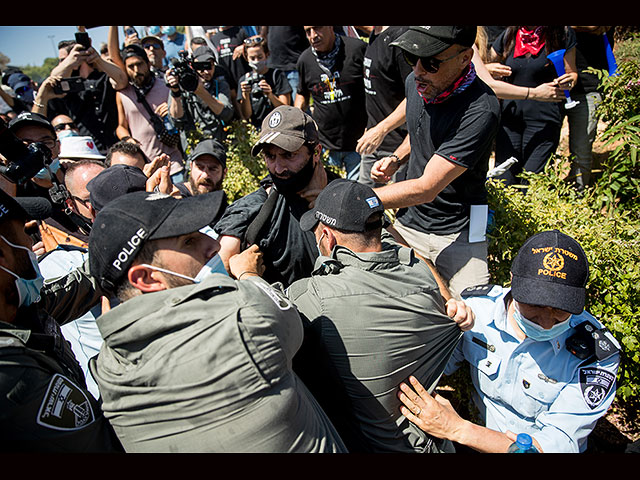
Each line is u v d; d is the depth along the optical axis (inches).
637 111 163.3
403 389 70.4
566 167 181.6
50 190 106.0
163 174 97.1
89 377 85.4
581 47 177.0
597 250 117.3
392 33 148.4
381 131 136.7
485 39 176.1
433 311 70.0
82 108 215.3
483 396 87.5
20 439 47.4
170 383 48.4
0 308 53.7
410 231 122.6
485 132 98.3
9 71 282.4
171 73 191.0
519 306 74.4
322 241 75.8
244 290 52.9
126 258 52.3
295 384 54.9
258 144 90.3
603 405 73.9
